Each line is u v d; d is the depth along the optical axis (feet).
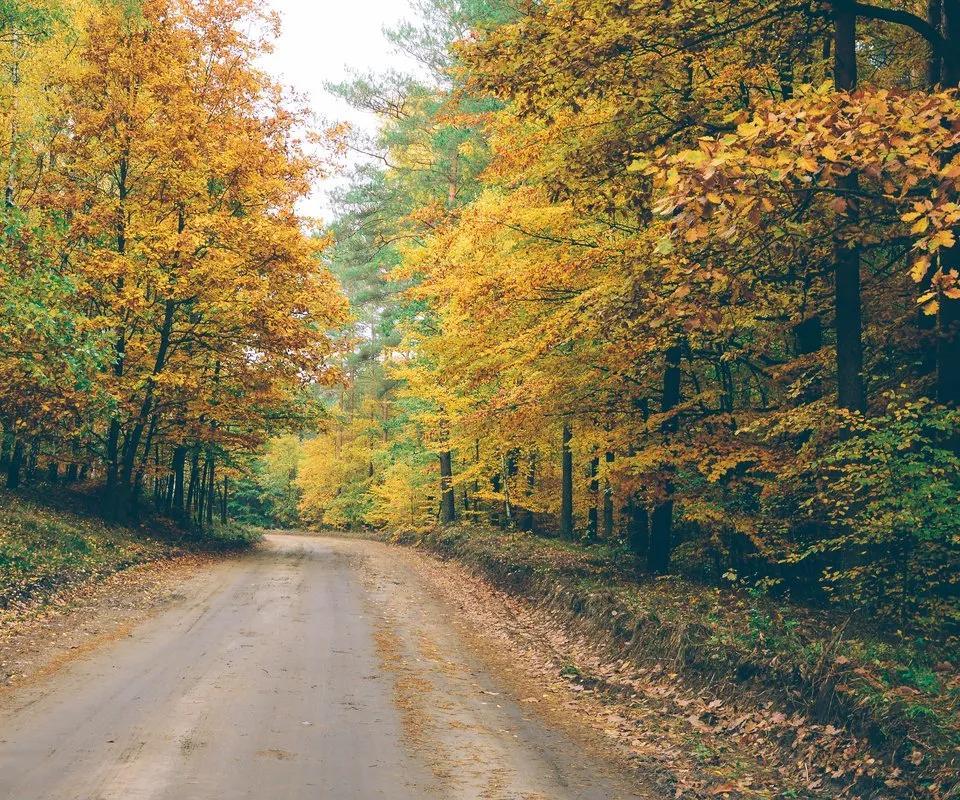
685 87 38.11
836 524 36.63
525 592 51.72
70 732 21.42
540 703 28.12
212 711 24.13
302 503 210.38
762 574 52.70
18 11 55.26
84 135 68.90
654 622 32.68
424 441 98.02
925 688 21.50
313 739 21.93
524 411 50.37
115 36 69.77
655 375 51.83
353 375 171.83
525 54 33.01
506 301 46.60
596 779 20.30
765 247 33.47
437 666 33.06
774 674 24.66
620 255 39.83
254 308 69.82
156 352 77.77
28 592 40.86
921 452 30.45
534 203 47.16
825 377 41.65
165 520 93.76
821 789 19.48
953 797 16.84
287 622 41.65
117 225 70.54
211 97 75.87
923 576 32.99
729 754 22.29
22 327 39.45
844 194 30.35
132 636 35.70
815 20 36.40
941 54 31.73
